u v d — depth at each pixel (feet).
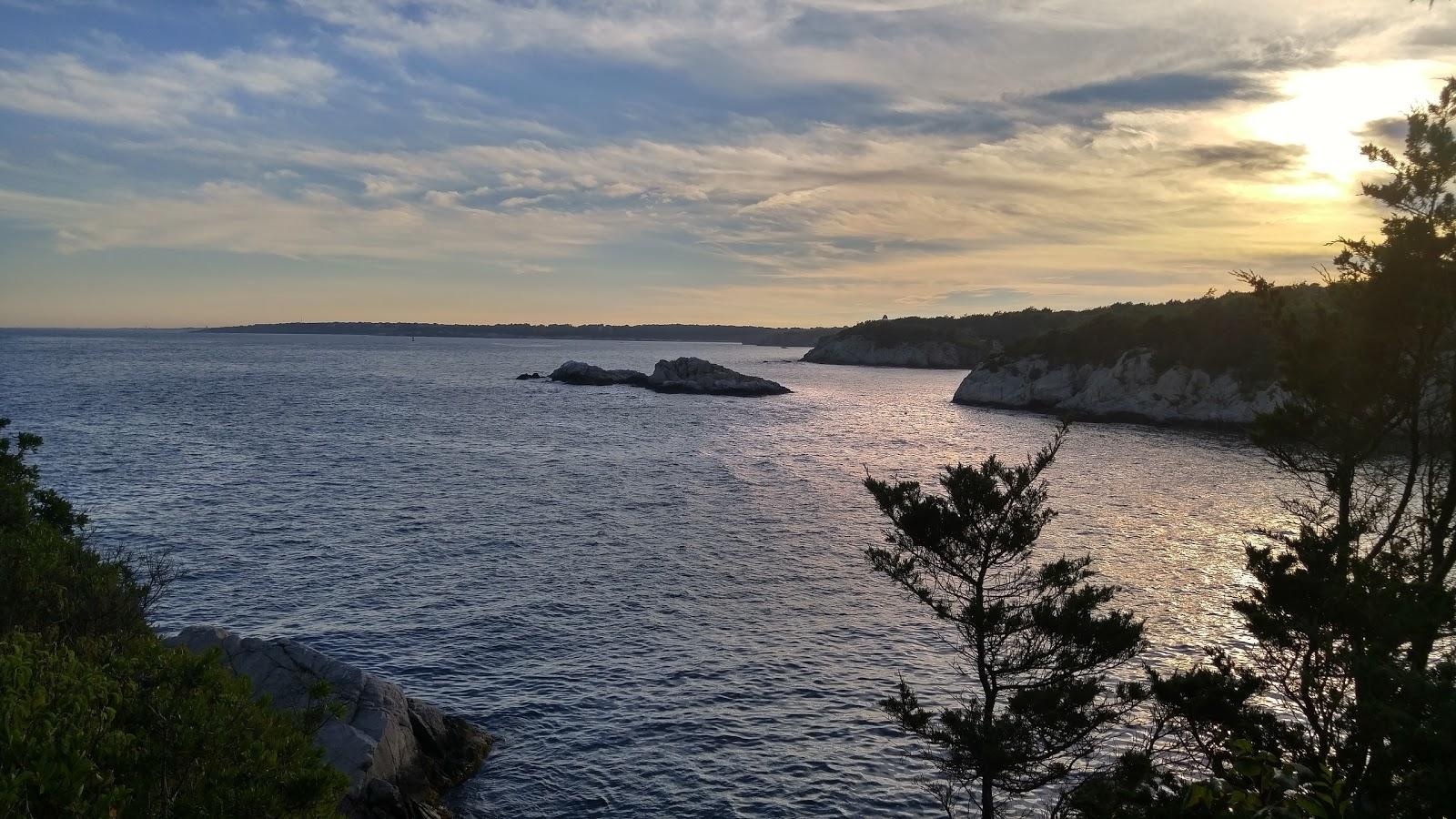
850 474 220.84
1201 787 27.58
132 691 34.91
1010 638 96.22
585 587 121.08
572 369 566.36
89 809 27.14
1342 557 45.75
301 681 70.90
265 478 198.39
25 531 66.90
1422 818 23.89
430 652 97.55
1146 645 68.28
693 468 229.25
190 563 126.21
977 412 408.26
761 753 77.61
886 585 123.44
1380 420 48.60
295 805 32.40
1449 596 34.71
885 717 84.17
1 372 538.88
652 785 72.69
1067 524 163.73
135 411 332.39
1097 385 386.93
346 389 488.02
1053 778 65.82
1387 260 46.78
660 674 93.09
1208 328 374.22
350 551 136.26
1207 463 247.09
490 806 69.72
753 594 119.14
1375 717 28.60
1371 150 48.88
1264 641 50.01
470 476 210.18
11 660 31.71
